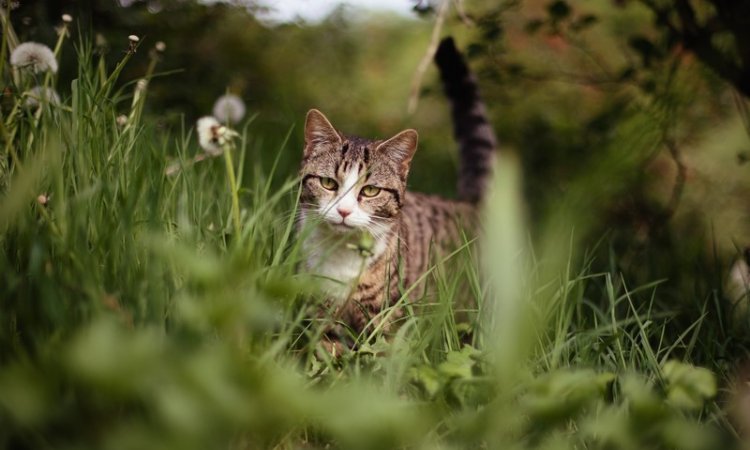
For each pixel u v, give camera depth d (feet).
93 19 14.94
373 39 31.60
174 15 18.15
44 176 7.87
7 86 9.51
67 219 7.07
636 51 14.44
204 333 6.42
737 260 12.63
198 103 17.20
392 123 25.58
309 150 11.57
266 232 8.98
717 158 20.85
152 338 5.71
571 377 5.98
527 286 7.80
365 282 10.47
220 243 8.27
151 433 5.00
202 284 5.95
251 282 6.64
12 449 5.57
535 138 18.97
